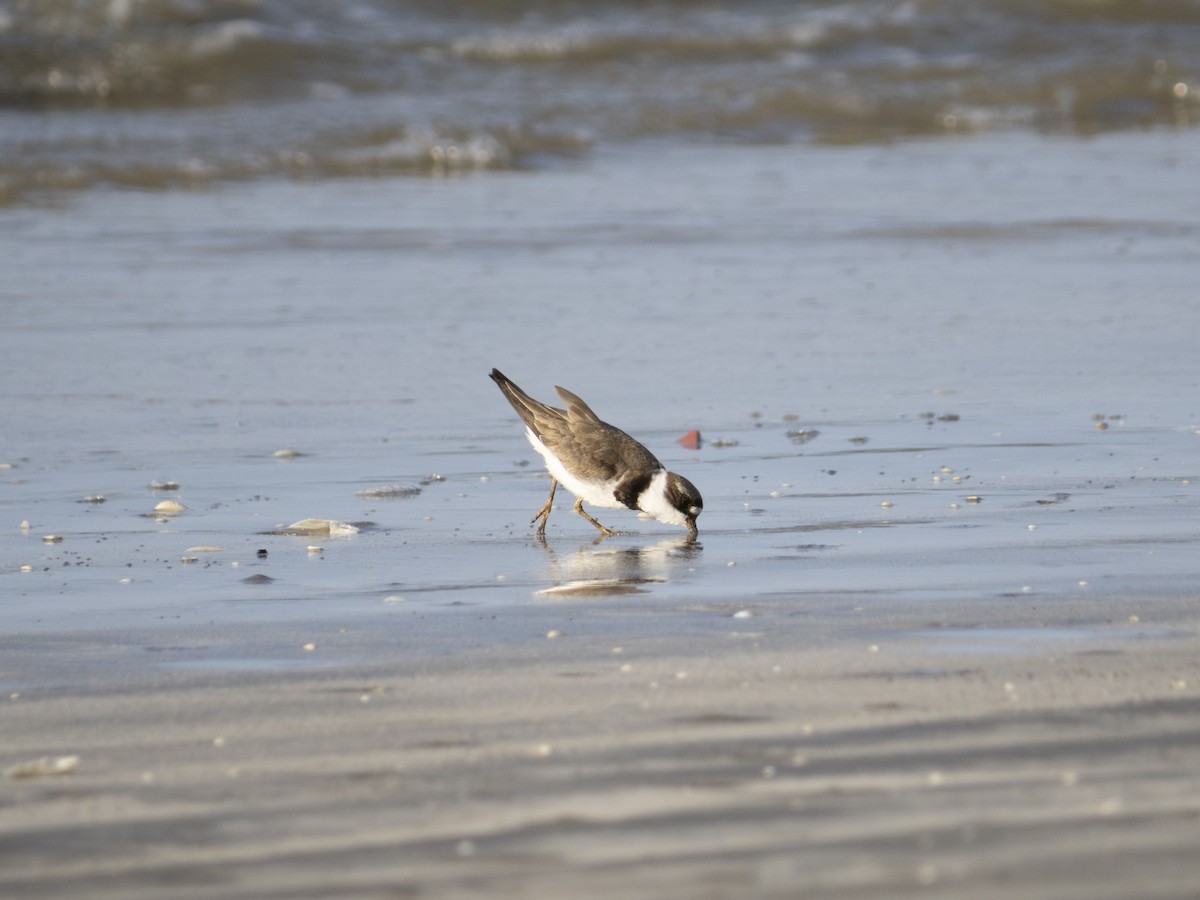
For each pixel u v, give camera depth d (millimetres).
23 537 11797
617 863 5441
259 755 6961
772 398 16562
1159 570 10320
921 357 18391
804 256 24828
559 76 44781
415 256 24656
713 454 14336
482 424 15805
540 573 10781
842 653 8492
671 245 25672
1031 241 25938
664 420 15641
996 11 51344
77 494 13141
